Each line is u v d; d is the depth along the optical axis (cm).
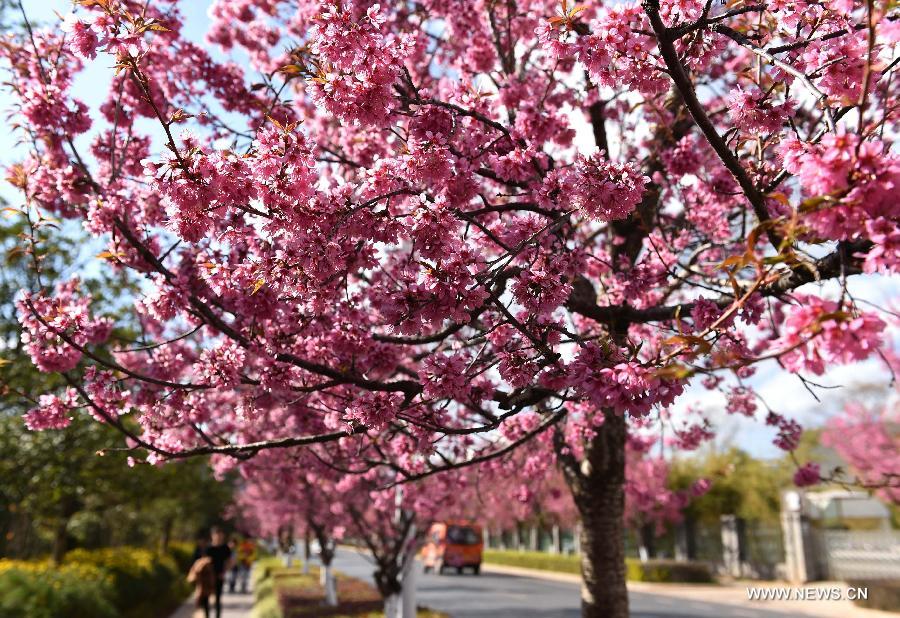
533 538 4212
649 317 326
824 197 161
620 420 521
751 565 2514
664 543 3028
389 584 907
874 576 1991
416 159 276
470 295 247
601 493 512
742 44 238
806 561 2202
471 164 312
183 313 365
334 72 252
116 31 254
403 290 249
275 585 1642
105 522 2433
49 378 951
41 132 398
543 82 493
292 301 315
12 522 2033
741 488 2550
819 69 238
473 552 3262
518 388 284
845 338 154
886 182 160
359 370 348
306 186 253
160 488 1545
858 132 173
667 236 505
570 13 265
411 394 299
